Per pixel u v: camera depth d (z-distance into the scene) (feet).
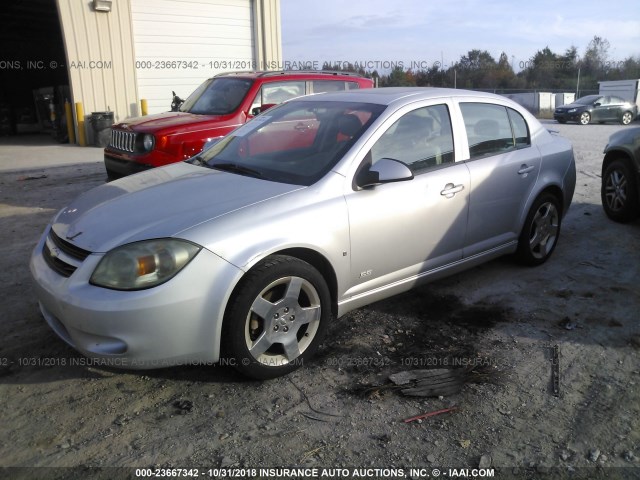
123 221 10.12
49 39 72.90
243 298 9.70
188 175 12.44
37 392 10.15
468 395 10.18
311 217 10.59
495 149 14.85
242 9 53.93
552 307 13.89
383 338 12.27
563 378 10.74
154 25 49.01
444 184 13.01
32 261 10.93
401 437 9.04
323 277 11.14
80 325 9.21
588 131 64.85
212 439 8.94
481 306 13.93
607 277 15.92
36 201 25.58
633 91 106.73
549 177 16.14
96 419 9.41
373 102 13.09
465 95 14.47
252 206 10.26
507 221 15.12
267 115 14.79
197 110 25.67
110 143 23.94
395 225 12.01
